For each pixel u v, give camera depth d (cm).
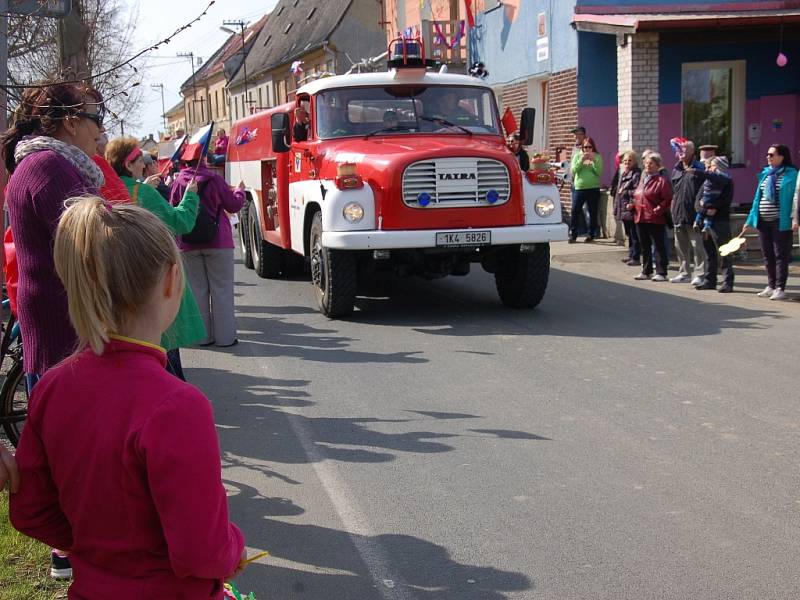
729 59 1595
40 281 342
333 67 3547
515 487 475
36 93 371
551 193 927
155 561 188
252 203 1354
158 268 190
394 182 882
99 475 184
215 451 186
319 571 386
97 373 189
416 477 495
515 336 852
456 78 1062
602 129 1658
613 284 1162
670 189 1145
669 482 475
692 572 375
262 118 1256
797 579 367
